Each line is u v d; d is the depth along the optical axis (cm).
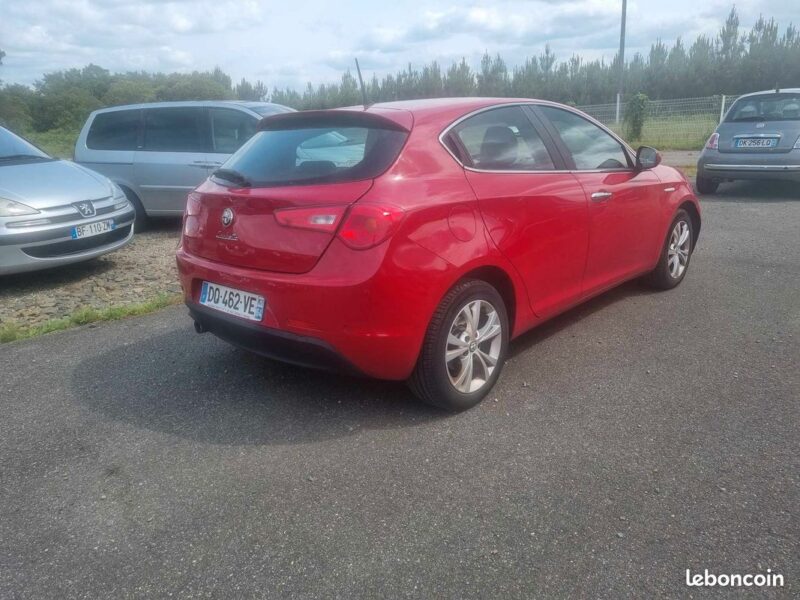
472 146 367
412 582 235
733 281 590
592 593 228
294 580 238
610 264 472
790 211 921
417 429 343
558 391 382
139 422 360
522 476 297
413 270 316
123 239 704
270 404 376
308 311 316
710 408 355
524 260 380
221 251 354
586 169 443
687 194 562
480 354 365
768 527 258
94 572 246
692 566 239
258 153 372
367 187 316
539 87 6275
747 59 5756
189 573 244
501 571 239
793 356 420
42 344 484
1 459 327
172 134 912
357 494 288
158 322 527
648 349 441
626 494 282
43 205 623
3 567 250
